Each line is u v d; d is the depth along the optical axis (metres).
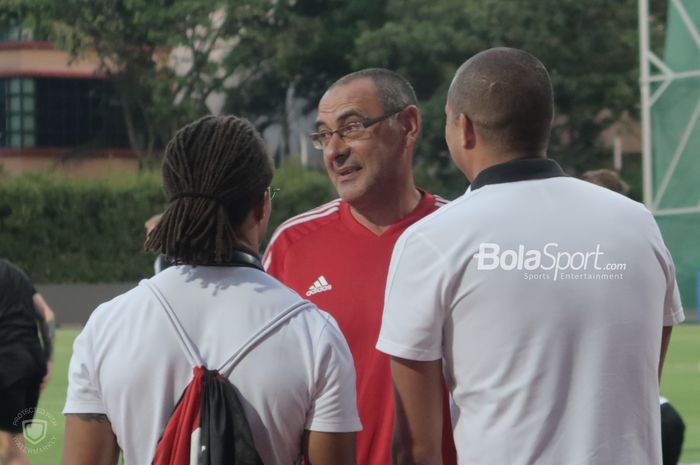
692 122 47.44
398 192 7.75
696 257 47.62
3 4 74.38
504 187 5.89
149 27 73.94
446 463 6.74
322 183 68.81
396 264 5.89
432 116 71.06
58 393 25.95
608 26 72.38
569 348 5.65
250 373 5.42
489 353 5.68
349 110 7.64
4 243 65.69
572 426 5.62
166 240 5.59
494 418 5.67
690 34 47.41
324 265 7.63
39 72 76.88
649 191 47.66
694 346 36.75
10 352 14.29
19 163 76.75
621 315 5.72
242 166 5.60
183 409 5.36
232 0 73.81
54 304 62.94
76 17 74.12
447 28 71.50
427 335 5.77
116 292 64.12
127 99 75.88
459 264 5.72
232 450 5.29
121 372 5.47
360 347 7.39
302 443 5.56
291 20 76.00
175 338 5.47
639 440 5.71
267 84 78.00
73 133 77.25
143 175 67.56
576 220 5.82
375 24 77.50
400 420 5.90
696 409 22.98
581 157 75.38
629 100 72.19
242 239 5.75
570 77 72.44
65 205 66.06
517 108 5.89
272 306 5.56
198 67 75.50
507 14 71.44
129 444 5.49
